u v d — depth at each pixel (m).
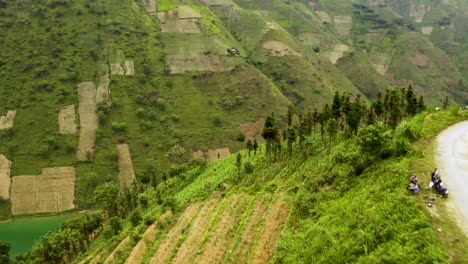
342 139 53.94
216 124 134.00
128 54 150.88
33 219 101.94
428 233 18.25
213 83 148.75
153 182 89.88
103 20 160.38
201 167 89.62
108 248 59.66
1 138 118.00
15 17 151.00
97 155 119.31
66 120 125.38
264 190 49.06
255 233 39.19
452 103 194.25
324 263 21.19
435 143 35.28
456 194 23.00
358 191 29.02
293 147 64.75
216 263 38.06
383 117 54.47
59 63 139.00
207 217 50.22
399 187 24.45
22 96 127.50
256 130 134.00
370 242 19.78
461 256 16.73
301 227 30.91
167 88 143.12
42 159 115.44
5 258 69.75
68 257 69.12
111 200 86.56
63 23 153.38
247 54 177.88
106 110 130.12
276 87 156.25
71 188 110.50
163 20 175.50
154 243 50.91
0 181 109.69
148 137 126.56
